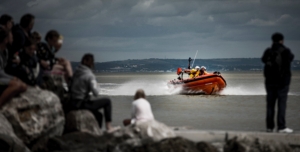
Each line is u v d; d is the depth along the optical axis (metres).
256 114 66.94
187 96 110.31
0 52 27.58
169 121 57.66
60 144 27.12
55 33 30.62
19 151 25.78
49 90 30.48
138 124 27.39
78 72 30.23
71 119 29.88
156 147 24.81
